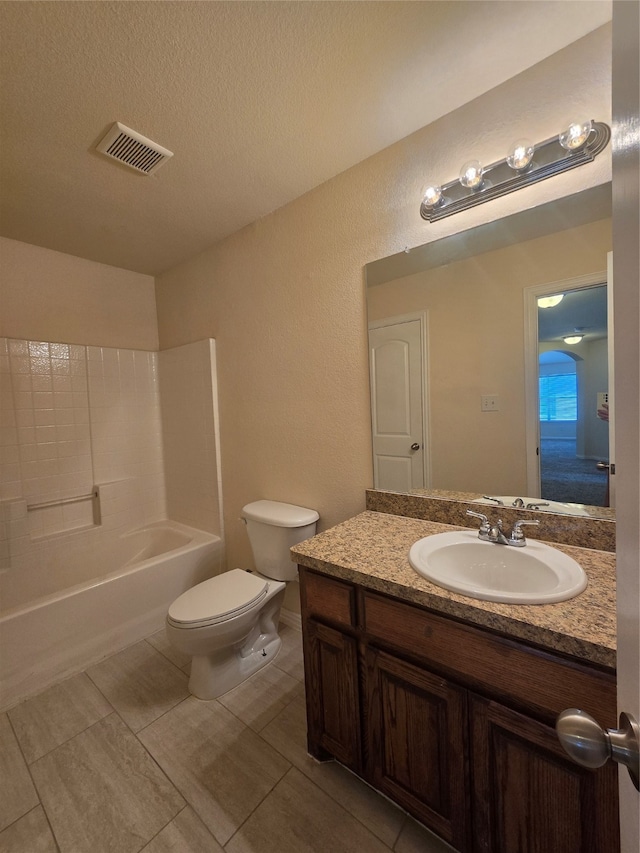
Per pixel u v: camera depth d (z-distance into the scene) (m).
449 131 1.29
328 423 1.74
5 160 1.42
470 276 1.32
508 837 0.83
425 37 1.01
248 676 1.67
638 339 0.38
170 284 2.57
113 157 1.42
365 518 1.50
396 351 1.51
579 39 1.05
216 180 1.60
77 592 1.75
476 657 0.85
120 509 2.51
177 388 2.57
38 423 2.18
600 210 1.09
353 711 1.10
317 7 0.93
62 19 0.92
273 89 1.15
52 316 2.23
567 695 0.74
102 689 1.62
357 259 1.58
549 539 1.20
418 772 0.97
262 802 1.13
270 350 1.95
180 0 0.89
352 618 1.07
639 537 0.39
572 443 1.18
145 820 1.09
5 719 1.46
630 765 0.39
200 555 2.25
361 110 1.26
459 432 1.39
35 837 1.06
